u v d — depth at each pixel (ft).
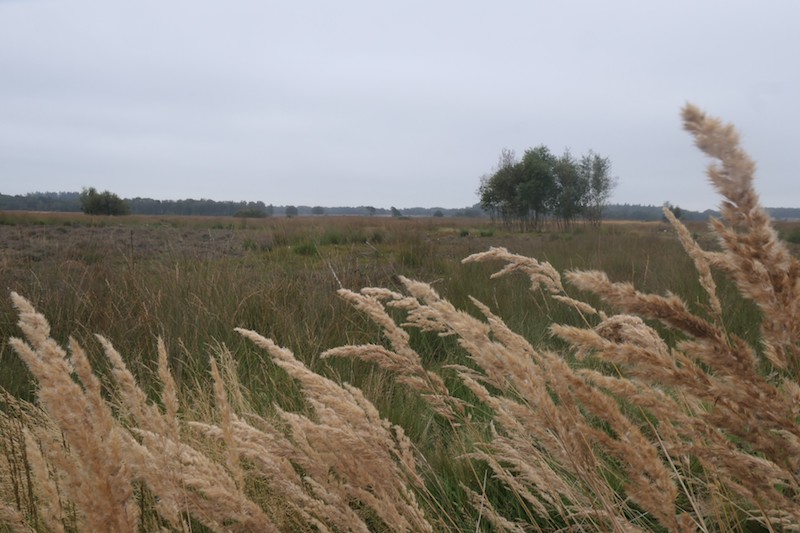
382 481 5.71
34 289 19.13
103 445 3.78
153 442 5.07
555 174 151.02
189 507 5.06
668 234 57.77
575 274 2.90
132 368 13.98
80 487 3.84
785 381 3.02
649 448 3.72
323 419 5.89
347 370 14.24
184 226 110.32
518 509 8.23
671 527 3.70
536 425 4.52
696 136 2.26
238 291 19.71
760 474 3.49
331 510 5.61
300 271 25.63
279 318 17.42
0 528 5.20
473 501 7.95
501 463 9.33
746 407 3.00
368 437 5.82
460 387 12.79
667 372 3.11
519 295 22.41
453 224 142.51
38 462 5.07
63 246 36.40
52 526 5.09
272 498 7.29
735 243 2.48
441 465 9.50
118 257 30.83
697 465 8.46
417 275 26.78
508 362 4.10
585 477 4.32
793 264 2.46
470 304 20.93
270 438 5.93
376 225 83.87
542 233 109.70
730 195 2.35
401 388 12.96
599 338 3.20
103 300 18.61
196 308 17.89
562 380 3.82
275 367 14.20
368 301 6.79
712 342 2.86
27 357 3.71
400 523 5.51
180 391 11.86
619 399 8.63
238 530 5.11
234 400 11.00
